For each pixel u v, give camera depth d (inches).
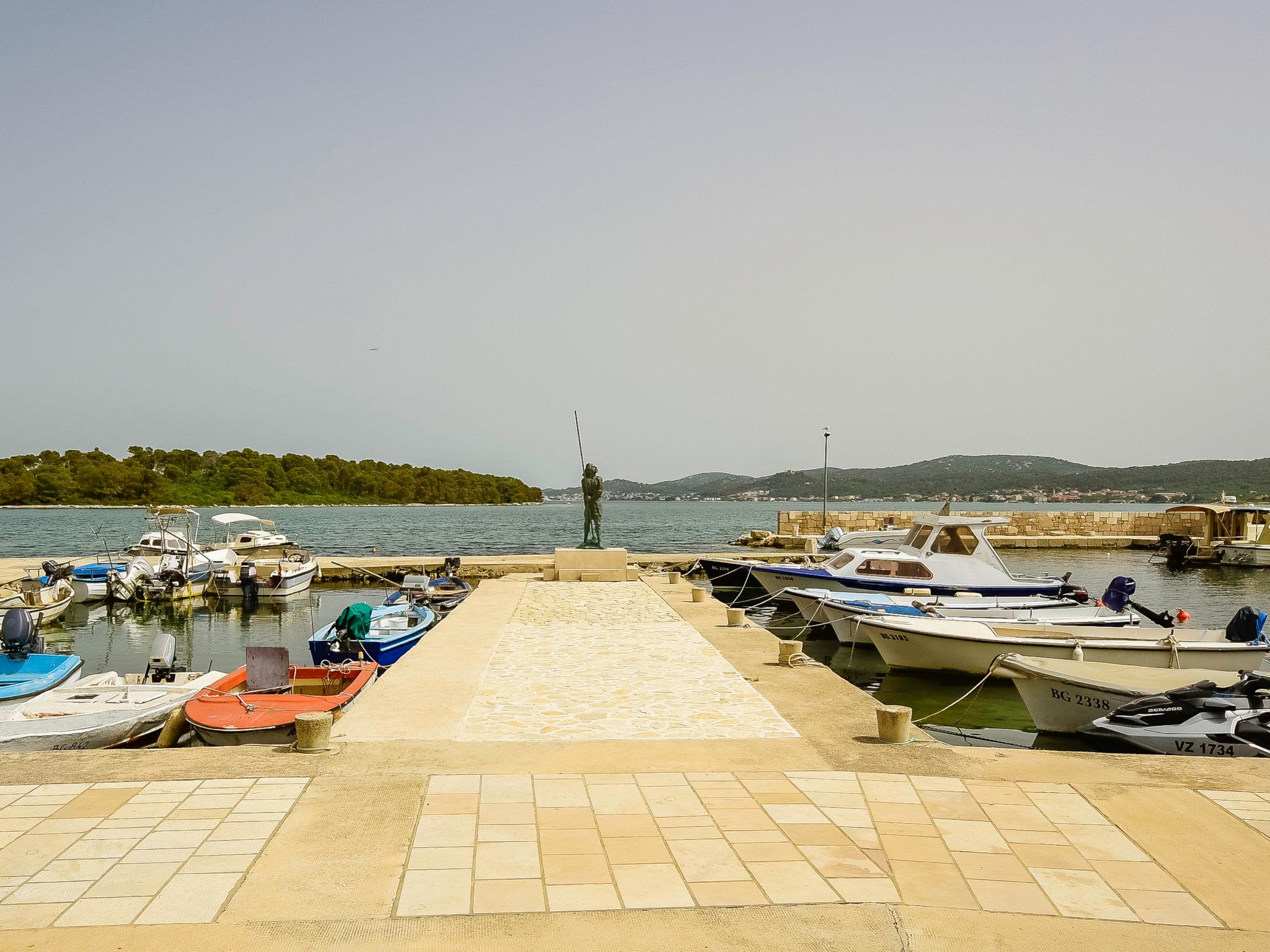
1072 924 215.0
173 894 217.5
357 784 302.7
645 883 228.4
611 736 376.8
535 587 1003.3
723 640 626.8
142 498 5979.3
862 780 316.2
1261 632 631.8
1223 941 209.6
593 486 1146.0
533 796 293.7
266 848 246.2
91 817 267.9
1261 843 266.4
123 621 1113.4
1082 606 814.5
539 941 198.8
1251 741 442.3
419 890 221.9
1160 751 463.2
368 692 461.7
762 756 345.7
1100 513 2429.9
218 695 499.2
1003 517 973.2
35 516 5216.5
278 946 193.6
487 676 502.0
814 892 225.6
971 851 255.1
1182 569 1754.4
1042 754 353.7
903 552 959.6
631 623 711.7
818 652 843.4
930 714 619.5
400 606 873.5
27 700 543.5
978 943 204.5
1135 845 262.8
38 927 199.8
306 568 1341.0
